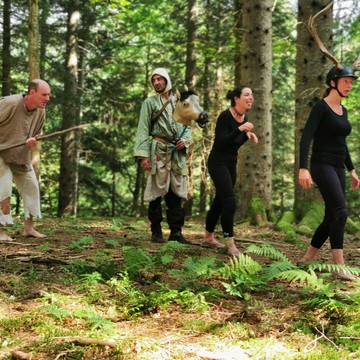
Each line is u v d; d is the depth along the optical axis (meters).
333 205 5.06
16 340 2.89
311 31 5.16
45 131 20.69
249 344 2.97
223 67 17.19
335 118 5.07
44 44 18.47
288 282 4.54
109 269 4.25
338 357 2.81
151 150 6.39
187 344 2.96
